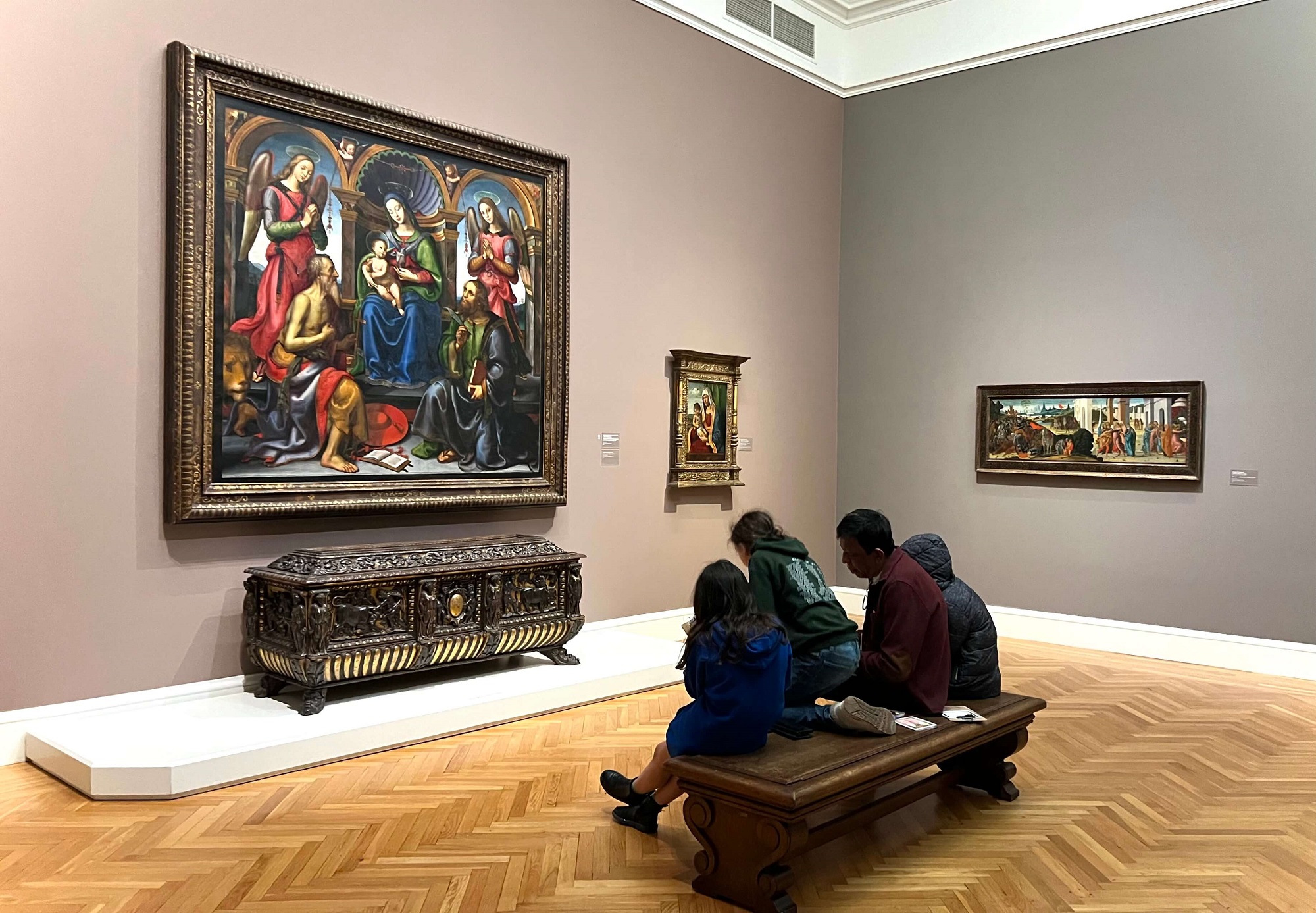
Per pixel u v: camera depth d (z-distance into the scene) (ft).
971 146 34.94
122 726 18.69
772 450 35.47
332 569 20.03
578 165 28.32
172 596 20.16
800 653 15.72
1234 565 29.30
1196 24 30.09
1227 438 29.45
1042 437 32.96
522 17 26.81
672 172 31.35
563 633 24.22
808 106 36.81
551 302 27.07
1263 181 28.84
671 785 14.93
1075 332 32.42
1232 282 29.37
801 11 36.19
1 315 17.84
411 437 23.82
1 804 16.20
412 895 13.09
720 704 13.58
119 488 19.39
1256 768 19.11
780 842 12.35
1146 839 15.40
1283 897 13.33
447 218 24.61
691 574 32.14
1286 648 28.17
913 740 14.57
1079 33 32.27
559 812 16.30
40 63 18.29
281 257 21.38
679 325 31.60
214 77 20.16
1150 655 30.63
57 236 18.52
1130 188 31.32
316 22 22.40
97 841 14.75
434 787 17.47
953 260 35.32
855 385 37.93
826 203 37.76
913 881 13.79
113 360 19.27
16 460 18.06
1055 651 31.35
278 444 21.33
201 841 14.79
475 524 25.71
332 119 22.16
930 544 17.61
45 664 18.47
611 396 29.37
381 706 20.63
